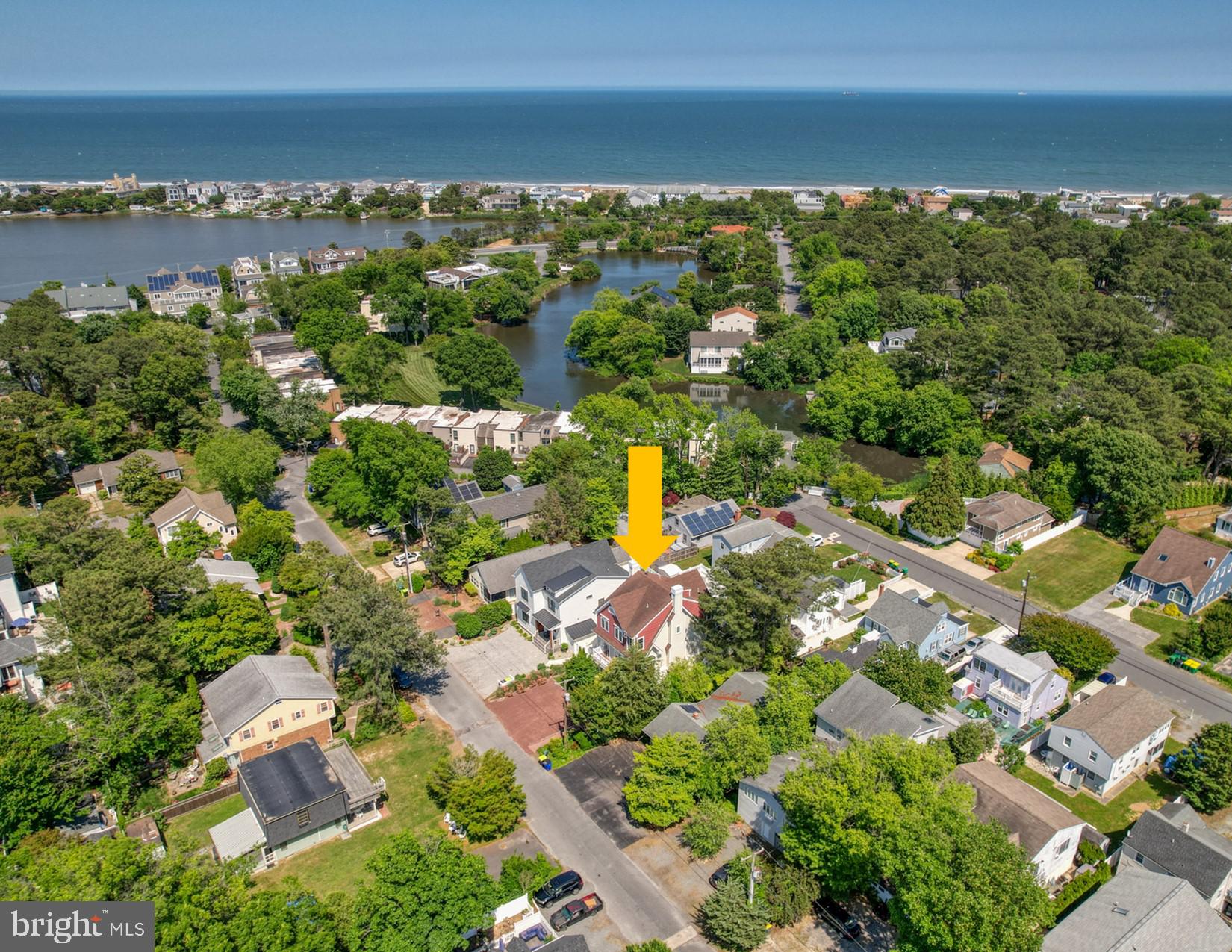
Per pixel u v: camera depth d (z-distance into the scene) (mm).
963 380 108250
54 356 107188
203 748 54875
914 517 84375
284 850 47062
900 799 41375
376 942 36188
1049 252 184125
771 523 79500
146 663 54250
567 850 47188
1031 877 35562
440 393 128875
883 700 52312
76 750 49000
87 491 92875
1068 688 60531
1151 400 94125
